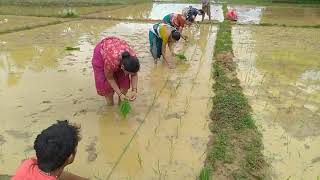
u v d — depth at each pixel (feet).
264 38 15.06
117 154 6.01
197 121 7.11
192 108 7.70
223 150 5.97
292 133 6.72
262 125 7.00
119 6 25.90
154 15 22.50
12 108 7.59
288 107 7.85
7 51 12.13
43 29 16.34
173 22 11.66
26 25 16.80
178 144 6.30
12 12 21.42
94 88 8.75
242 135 6.48
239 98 8.00
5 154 5.95
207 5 19.83
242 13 23.79
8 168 5.57
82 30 16.26
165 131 6.73
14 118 7.16
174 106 7.80
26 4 24.29
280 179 5.37
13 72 9.91
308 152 6.10
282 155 5.99
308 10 25.82
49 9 23.18
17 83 9.05
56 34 15.16
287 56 12.03
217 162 5.69
